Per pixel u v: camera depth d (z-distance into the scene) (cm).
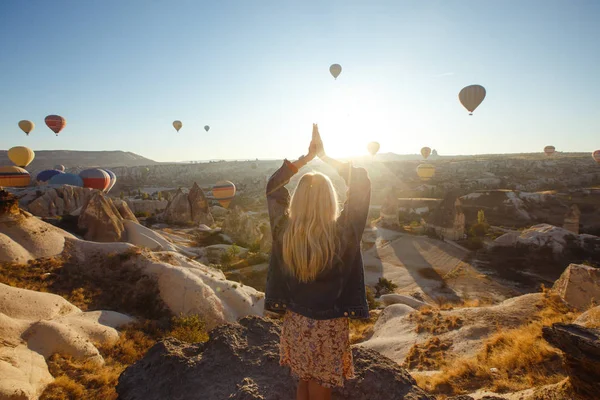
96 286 2361
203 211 6431
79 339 1575
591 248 4944
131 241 3912
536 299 1773
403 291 3788
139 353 1719
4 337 1402
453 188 13150
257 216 8369
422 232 6253
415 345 1499
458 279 4156
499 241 5409
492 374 997
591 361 523
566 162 19150
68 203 5606
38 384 1223
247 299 2619
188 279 2455
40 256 2439
